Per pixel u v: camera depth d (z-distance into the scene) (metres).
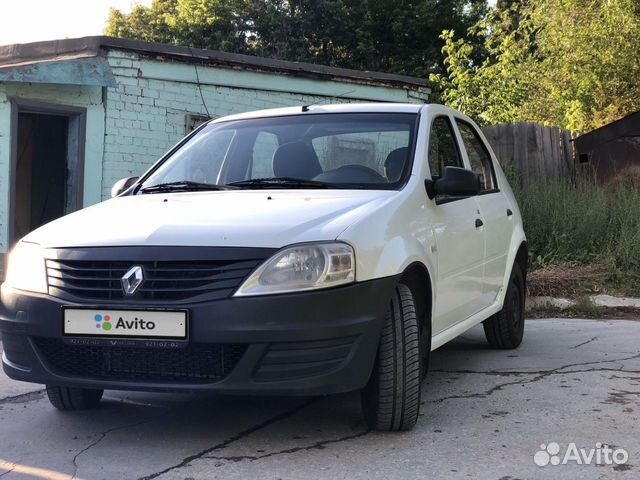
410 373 3.44
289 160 4.33
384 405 3.44
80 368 3.35
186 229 3.26
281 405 4.16
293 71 11.27
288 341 3.05
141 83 10.04
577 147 11.59
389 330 3.40
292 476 3.04
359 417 3.89
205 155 4.64
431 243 3.86
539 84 14.73
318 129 4.50
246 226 3.25
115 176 9.91
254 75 10.99
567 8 14.52
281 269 3.09
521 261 5.95
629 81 14.06
